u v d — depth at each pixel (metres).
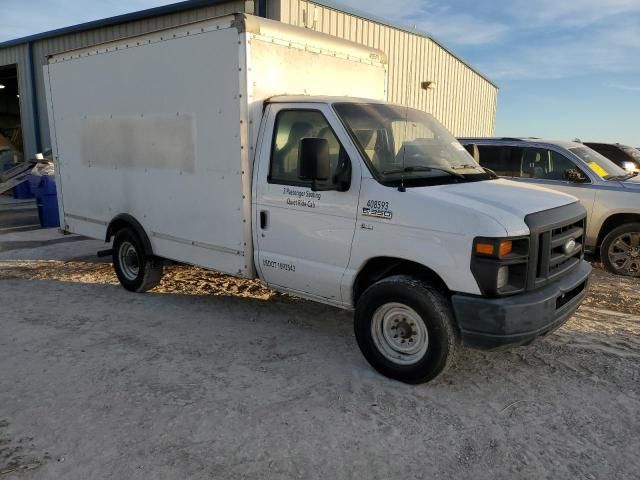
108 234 6.68
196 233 5.51
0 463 3.19
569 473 3.16
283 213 4.76
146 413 3.76
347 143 4.37
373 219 4.20
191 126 5.32
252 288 6.81
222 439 3.46
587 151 8.45
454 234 3.80
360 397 4.03
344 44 5.75
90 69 6.47
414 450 3.38
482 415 3.80
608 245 7.75
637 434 3.57
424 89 16.55
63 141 7.18
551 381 4.30
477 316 3.76
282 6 10.97
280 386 4.19
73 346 4.94
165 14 13.06
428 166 4.61
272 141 4.82
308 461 3.25
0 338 5.12
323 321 5.66
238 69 4.76
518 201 4.10
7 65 18.53
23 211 13.70
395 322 4.27
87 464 3.19
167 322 5.62
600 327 5.49
